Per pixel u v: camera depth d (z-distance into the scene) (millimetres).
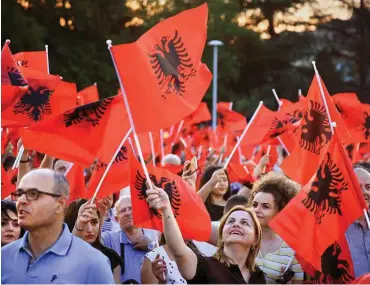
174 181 13078
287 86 90500
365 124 21438
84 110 13477
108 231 16156
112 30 70875
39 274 10336
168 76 13242
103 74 65625
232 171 21188
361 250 14492
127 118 13656
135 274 14719
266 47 92250
